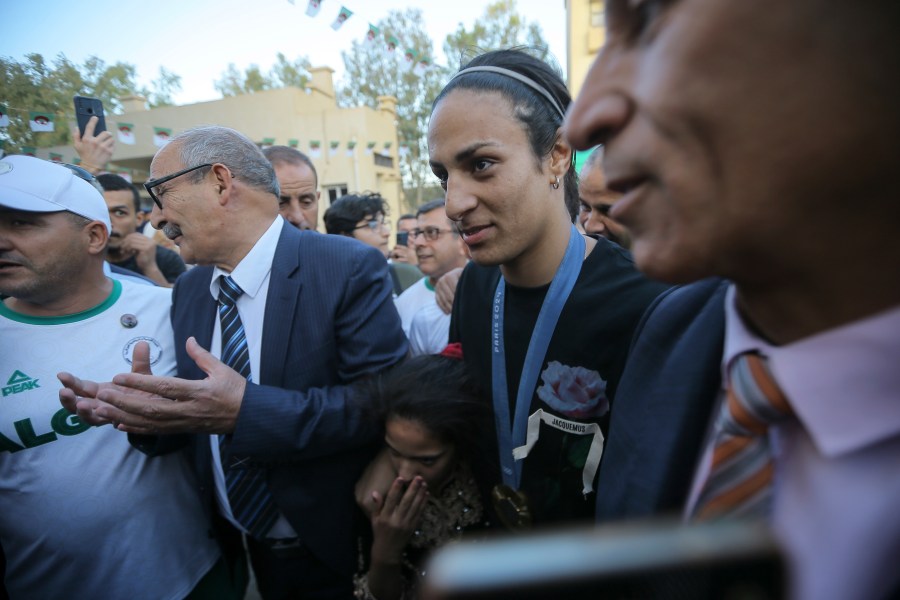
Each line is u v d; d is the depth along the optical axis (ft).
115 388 3.46
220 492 4.60
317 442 3.78
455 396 3.46
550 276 3.26
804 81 0.87
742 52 0.90
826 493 1.11
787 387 1.14
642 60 1.06
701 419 1.73
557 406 3.19
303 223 8.04
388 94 63.31
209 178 3.98
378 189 47.57
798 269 1.07
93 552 4.20
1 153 5.19
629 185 1.16
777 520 1.23
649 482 1.82
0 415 3.96
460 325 4.20
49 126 11.14
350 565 4.29
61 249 4.07
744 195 0.97
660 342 2.09
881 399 1.03
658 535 0.67
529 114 2.82
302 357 4.16
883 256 0.99
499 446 3.61
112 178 8.32
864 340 1.05
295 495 4.11
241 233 4.18
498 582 0.58
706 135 0.97
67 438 4.09
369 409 3.71
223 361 4.19
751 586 0.66
